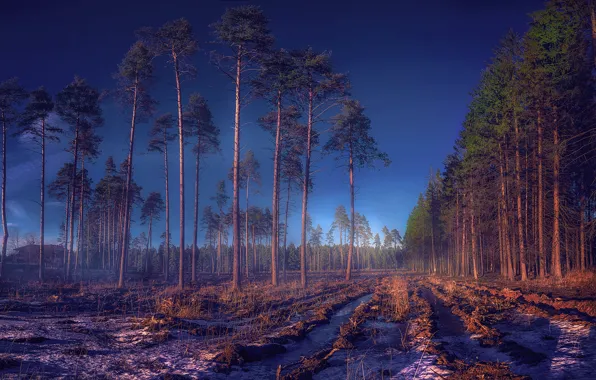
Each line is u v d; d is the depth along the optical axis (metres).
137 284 28.39
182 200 25.55
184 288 24.53
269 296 19.16
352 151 35.03
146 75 25.95
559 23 23.45
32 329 8.88
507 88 27.91
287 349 8.73
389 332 10.48
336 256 116.69
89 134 34.59
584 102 24.52
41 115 28.98
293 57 25.36
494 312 12.56
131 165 26.91
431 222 64.00
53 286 24.03
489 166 31.48
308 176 28.56
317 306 15.96
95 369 6.18
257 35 21.64
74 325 10.00
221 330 10.47
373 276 51.00
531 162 28.52
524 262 27.09
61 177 37.94
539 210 25.61
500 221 31.05
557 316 10.09
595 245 28.61
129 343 8.32
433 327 10.31
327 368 7.02
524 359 6.56
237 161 22.64
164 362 6.96
